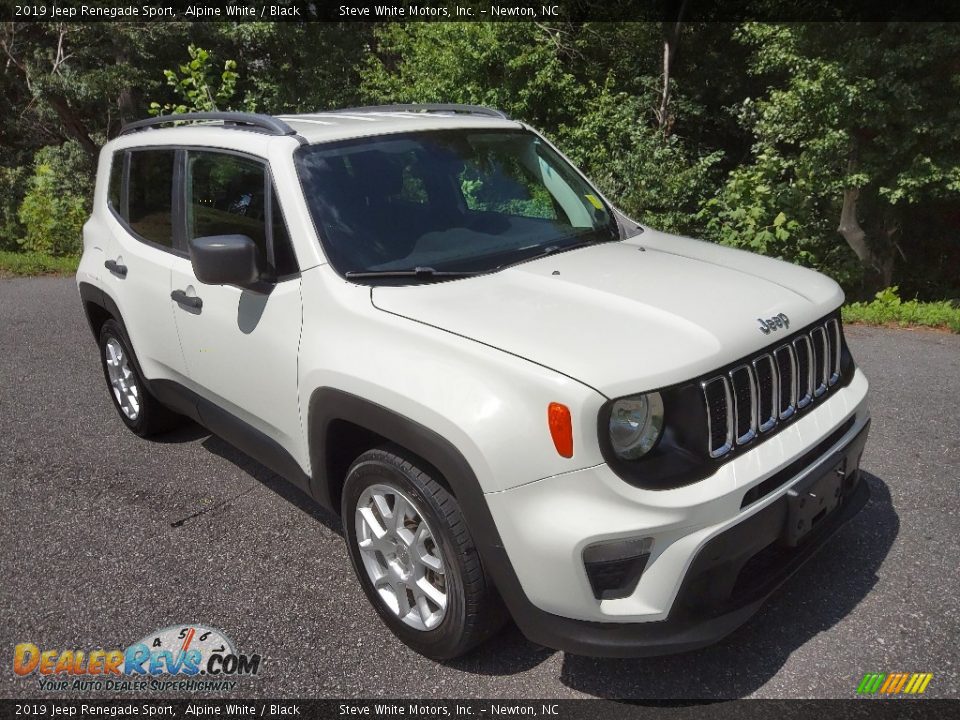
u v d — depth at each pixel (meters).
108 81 18.45
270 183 3.34
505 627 3.08
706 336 2.55
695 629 2.47
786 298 2.92
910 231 18.75
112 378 5.13
